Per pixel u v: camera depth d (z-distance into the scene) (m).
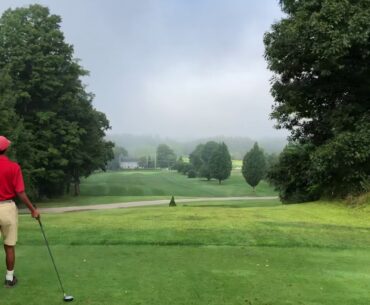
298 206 15.48
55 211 40.59
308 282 6.26
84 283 6.03
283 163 21.11
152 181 108.06
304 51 16.19
